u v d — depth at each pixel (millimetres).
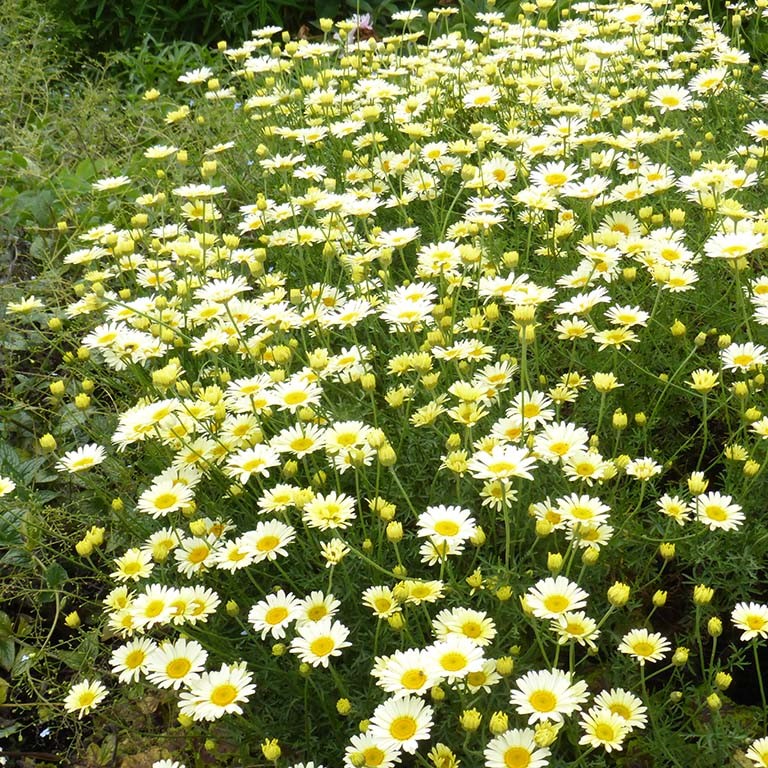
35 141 1262
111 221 1157
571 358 745
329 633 558
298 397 692
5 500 830
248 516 692
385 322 887
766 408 709
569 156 979
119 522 776
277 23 1778
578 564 636
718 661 581
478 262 800
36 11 1761
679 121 1075
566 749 584
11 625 795
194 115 1405
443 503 680
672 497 688
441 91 1201
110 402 960
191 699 542
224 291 775
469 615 552
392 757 489
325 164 1127
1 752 732
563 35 1201
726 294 779
